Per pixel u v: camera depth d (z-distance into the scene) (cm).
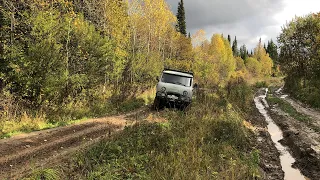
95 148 702
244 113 1675
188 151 726
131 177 575
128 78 2383
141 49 2989
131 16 2609
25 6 1302
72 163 621
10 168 602
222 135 963
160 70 3055
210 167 672
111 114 1398
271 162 867
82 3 1919
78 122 1147
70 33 1515
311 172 780
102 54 1666
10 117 1068
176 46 4581
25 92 1211
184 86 1433
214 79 4684
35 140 834
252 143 1046
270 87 5112
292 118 1612
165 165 628
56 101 1323
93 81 1648
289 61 3191
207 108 1319
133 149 719
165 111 1334
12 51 1176
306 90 2572
